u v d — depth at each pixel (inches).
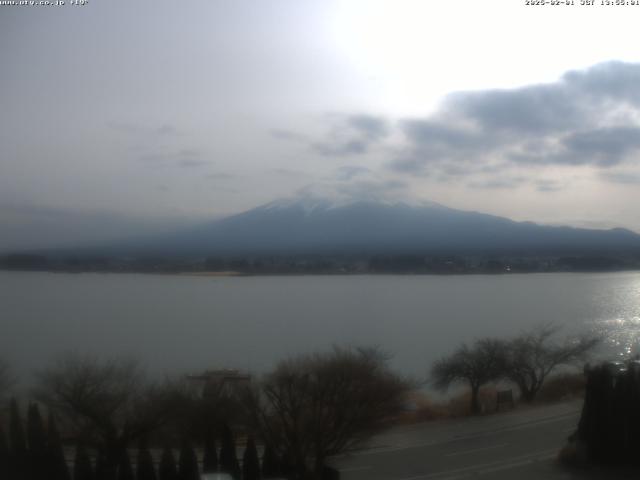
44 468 753.6
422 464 903.7
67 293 4803.2
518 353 1461.6
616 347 1957.4
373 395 946.7
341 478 845.8
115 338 2628.0
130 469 767.1
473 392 1277.1
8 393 1193.4
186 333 2780.5
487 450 971.3
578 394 1379.2
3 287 5182.1
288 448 858.8
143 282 5910.4
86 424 874.1
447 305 3914.9
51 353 2048.5
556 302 3954.2
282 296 4653.1
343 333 2694.4
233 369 1598.2
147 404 910.4
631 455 892.6
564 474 856.9
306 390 904.3
